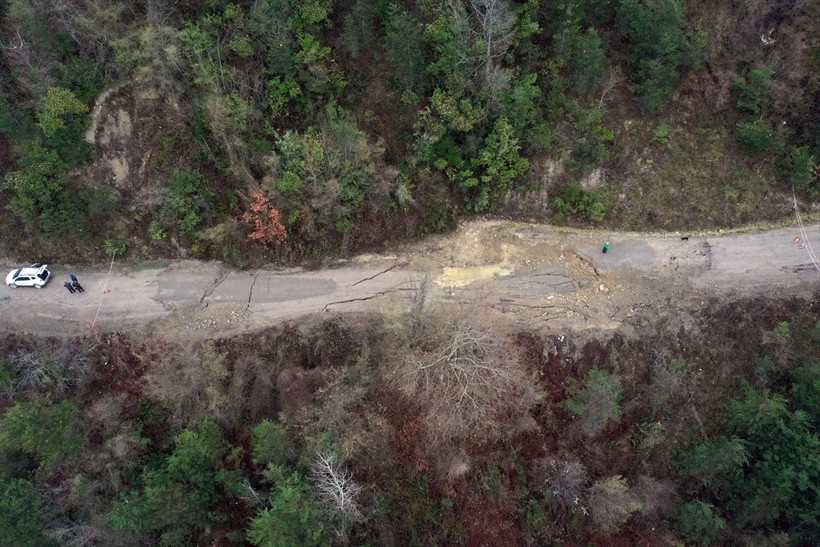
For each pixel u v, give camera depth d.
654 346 39.00
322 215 39.25
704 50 41.59
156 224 39.94
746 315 39.25
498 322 37.91
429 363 32.94
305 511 29.55
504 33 36.25
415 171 40.47
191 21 37.97
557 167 41.59
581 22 40.50
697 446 37.72
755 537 36.28
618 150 41.81
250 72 38.38
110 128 39.00
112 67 38.03
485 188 40.75
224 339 38.62
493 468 37.12
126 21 37.22
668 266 40.75
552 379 38.56
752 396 36.50
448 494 36.75
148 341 38.56
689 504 36.66
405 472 36.50
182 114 38.94
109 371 38.03
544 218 41.88
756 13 40.94
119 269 40.78
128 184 39.84
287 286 40.44
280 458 33.16
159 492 31.70
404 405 36.59
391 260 41.34
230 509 35.56
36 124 37.59
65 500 33.25
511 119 39.25
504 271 41.00
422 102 40.34
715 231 41.69
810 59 40.94
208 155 39.47
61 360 37.22
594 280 40.69
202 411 35.50
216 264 41.12
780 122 41.62
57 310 39.34
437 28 36.75
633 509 35.97
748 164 41.66
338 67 39.78
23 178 37.59
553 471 37.34
